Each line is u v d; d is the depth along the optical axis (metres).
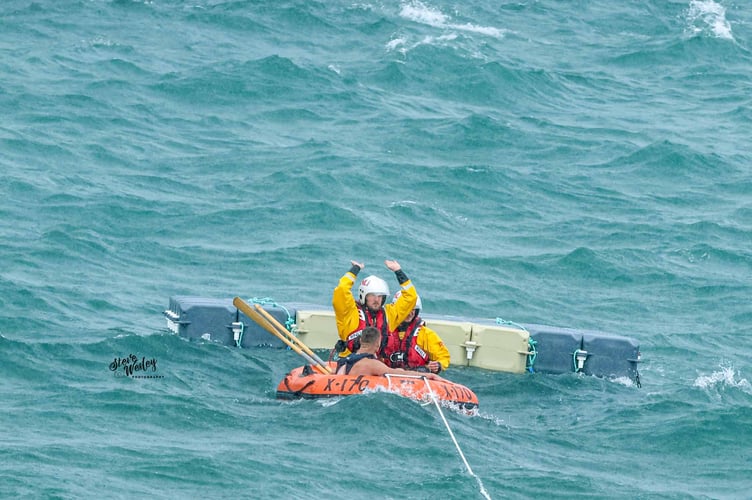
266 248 77.50
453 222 88.00
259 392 49.31
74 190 86.06
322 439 42.47
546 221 89.81
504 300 71.38
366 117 118.00
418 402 46.69
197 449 40.41
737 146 116.31
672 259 82.50
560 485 39.53
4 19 147.25
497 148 110.06
